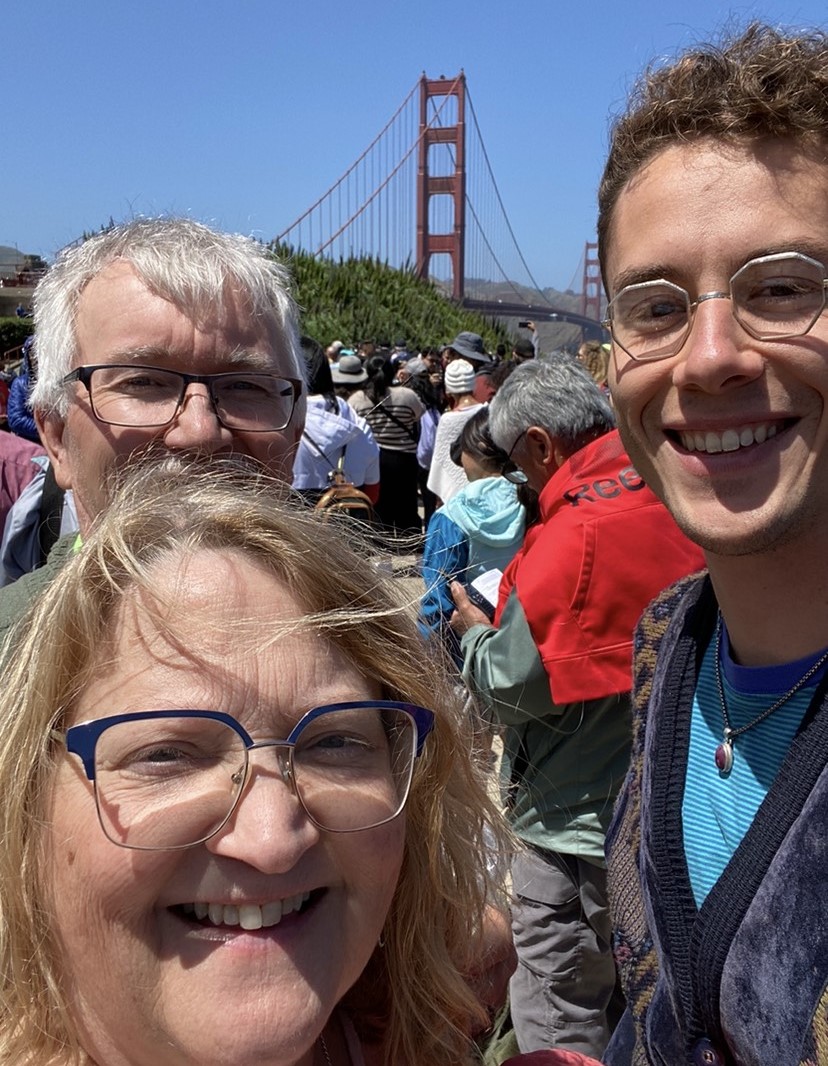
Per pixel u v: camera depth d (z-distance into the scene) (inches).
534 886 83.4
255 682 35.4
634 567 74.0
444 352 601.0
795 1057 37.8
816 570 42.7
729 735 45.6
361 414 298.0
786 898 39.0
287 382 64.2
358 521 45.6
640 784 51.7
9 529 95.0
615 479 79.4
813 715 41.5
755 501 42.5
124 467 56.6
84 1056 36.3
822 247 40.3
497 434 100.8
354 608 39.1
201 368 60.4
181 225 62.9
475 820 45.8
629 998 50.5
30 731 35.8
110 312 60.1
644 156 43.9
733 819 44.5
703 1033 43.8
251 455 62.9
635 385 45.0
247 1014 33.6
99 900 33.5
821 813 38.8
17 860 35.5
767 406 41.6
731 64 41.8
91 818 33.6
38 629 37.1
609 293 47.5
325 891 36.6
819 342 40.5
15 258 1010.1
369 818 36.4
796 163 40.5
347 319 852.0
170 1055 34.4
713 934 41.7
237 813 34.0
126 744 33.8
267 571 37.8
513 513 108.0
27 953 35.8
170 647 35.2
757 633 44.9
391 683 40.2
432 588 45.3
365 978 44.3
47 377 64.3
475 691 80.3
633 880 50.9
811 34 42.0
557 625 75.4
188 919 34.9
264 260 64.9
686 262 41.8
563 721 79.2
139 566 36.2
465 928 45.2
